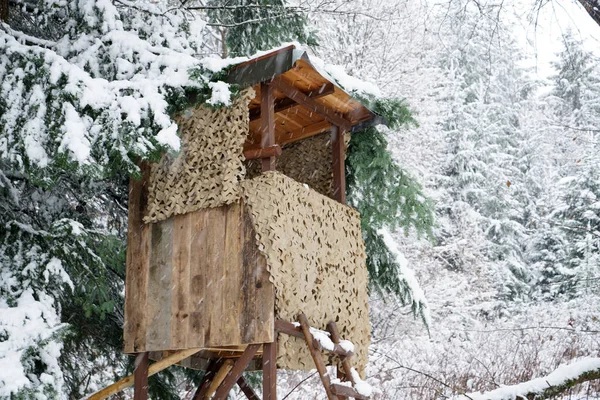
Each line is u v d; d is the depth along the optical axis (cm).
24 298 614
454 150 2248
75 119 569
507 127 2462
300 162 784
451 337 1443
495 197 2206
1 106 585
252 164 834
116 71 661
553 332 1218
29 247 657
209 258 610
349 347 630
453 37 2136
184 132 645
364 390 612
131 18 757
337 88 682
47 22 705
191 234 627
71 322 764
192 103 641
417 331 1520
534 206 2262
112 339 799
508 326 1464
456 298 1658
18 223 660
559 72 2345
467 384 921
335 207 684
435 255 1811
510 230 2195
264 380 559
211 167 622
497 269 2002
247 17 977
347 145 750
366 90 714
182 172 639
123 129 589
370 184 793
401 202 786
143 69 648
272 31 968
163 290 633
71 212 775
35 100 575
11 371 528
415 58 1653
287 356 594
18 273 638
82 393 866
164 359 632
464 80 2367
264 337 560
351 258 688
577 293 1415
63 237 648
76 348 793
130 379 639
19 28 792
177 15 795
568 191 1712
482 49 2361
